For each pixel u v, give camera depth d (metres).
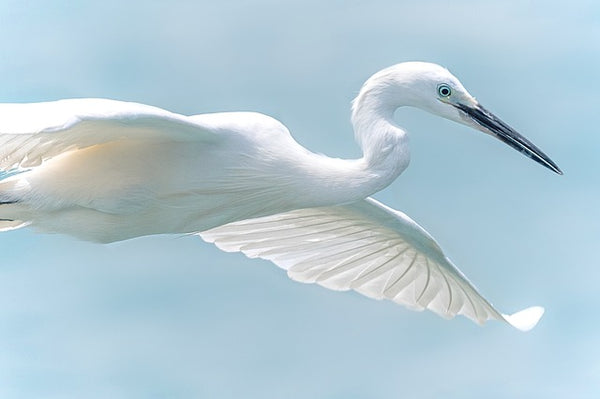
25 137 10.10
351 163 11.52
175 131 10.88
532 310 13.24
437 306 13.66
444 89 11.61
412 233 12.85
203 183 11.41
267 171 11.47
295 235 13.27
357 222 13.00
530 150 11.66
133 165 11.22
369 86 11.51
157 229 11.68
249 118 11.58
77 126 10.30
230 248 13.31
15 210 11.31
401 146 11.41
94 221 11.41
